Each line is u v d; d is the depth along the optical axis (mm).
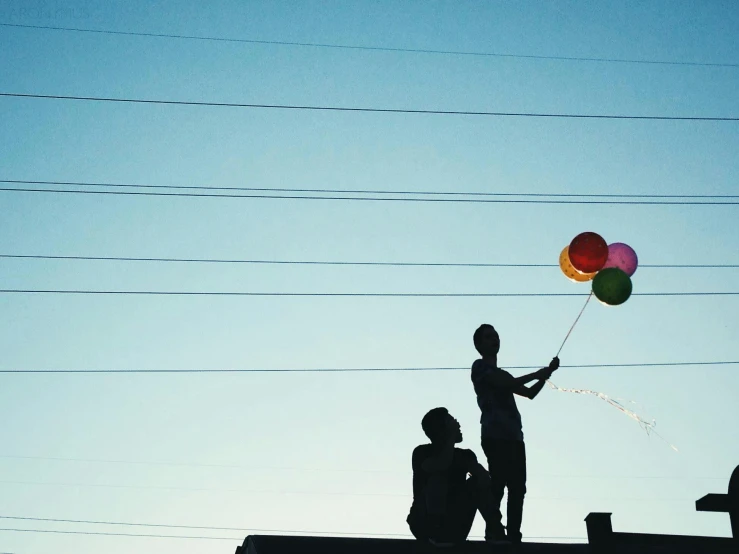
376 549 7855
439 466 8031
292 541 8086
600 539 8148
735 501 8688
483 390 8367
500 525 8016
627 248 9070
